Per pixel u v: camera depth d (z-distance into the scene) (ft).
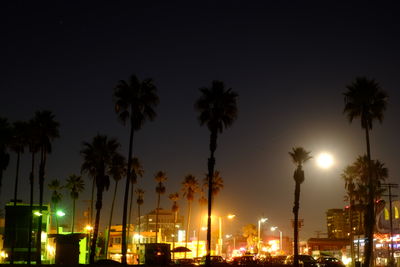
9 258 283.18
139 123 180.24
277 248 574.56
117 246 428.15
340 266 205.26
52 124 225.35
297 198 217.36
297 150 221.87
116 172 255.70
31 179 228.43
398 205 319.06
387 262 291.58
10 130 213.05
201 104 174.50
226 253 541.34
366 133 179.83
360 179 290.97
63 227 406.21
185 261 234.38
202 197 384.27
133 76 182.29
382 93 178.81
